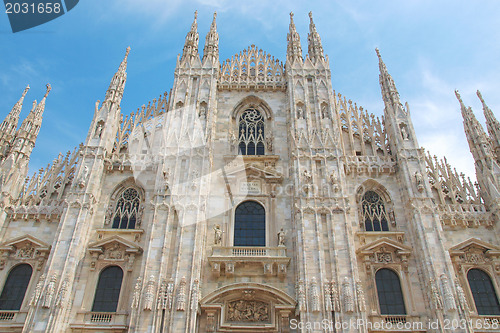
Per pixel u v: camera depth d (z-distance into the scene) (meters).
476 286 30.67
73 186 33.47
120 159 36.69
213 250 31.64
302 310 27.91
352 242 31.31
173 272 29.31
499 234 32.22
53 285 28.78
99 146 35.91
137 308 27.97
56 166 36.78
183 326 27.28
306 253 30.27
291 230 33.38
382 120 39.81
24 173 36.03
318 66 41.69
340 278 29.22
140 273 29.39
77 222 31.64
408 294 30.05
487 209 33.81
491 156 35.16
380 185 35.41
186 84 40.62
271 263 30.75
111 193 35.16
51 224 33.47
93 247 31.59
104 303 30.11
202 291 30.23
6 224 33.19
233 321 29.03
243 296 29.70
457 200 34.97
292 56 43.34
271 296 29.59
